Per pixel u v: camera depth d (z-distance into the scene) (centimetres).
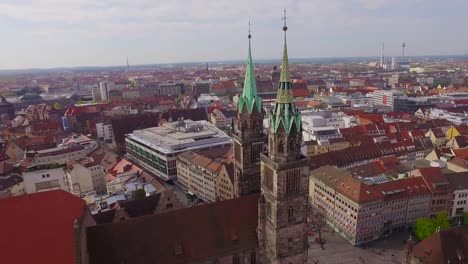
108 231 7094
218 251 7738
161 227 7444
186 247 7506
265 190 7738
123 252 7088
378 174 14588
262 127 8825
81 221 6550
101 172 16138
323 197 13450
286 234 7631
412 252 9050
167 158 17875
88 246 6931
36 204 6594
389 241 11950
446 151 16938
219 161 16400
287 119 6956
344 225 12244
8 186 14438
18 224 6231
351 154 17575
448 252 8538
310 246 11738
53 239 6209
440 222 11081
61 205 6788
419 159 17662
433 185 12669
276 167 7038
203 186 15825
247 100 8469
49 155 18600
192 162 16475
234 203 8106
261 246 7981
